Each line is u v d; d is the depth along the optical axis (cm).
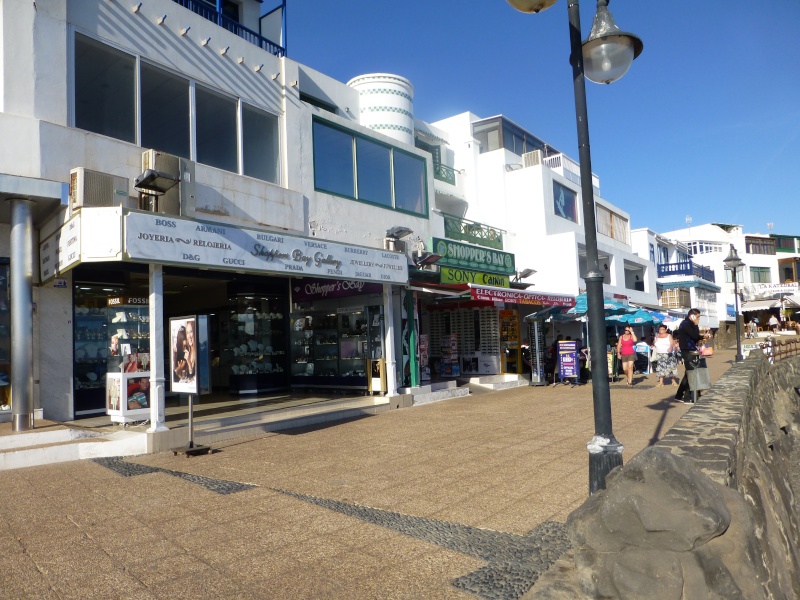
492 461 714
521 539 454
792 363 1945
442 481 629
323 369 1401
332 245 1066
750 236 5447
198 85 1103
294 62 1298
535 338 1695
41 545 457
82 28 930
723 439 395
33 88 862
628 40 481
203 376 1409
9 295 915
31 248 848
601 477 441
